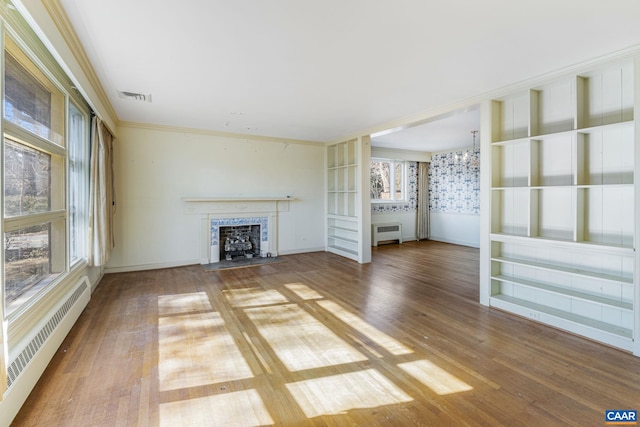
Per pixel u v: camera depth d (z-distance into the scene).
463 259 6.45
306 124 5.32
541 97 3.36
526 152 3.51
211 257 5.93
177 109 4.39
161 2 1.98
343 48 2.60
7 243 2.13
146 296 4.05
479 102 3.77
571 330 2.98
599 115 2.91
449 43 2.51
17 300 2.26
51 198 2.87
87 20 2.18
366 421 1.83
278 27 2.28
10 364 1.85
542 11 2.07
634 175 2.56
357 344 2.78
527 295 3.56
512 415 1.87
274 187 6.56
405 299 3.96
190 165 5.69
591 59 2.76
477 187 7.96
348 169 6.58
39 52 2.27
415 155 8.87
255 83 3.38
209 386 2.17
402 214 8.91
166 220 5.52
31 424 1.80
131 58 2.78
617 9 2.03
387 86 3.45
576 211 2.95
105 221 4.06
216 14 2.11
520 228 3.58
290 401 2.01
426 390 2.12
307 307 3.68
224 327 3.13
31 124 2.43
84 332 2.98
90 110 3.87
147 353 2.61
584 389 2.12
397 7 2.03
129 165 5.20
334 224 7.17
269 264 5.90
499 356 2.56
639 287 2.55
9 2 1.73
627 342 2.62
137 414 1.89
